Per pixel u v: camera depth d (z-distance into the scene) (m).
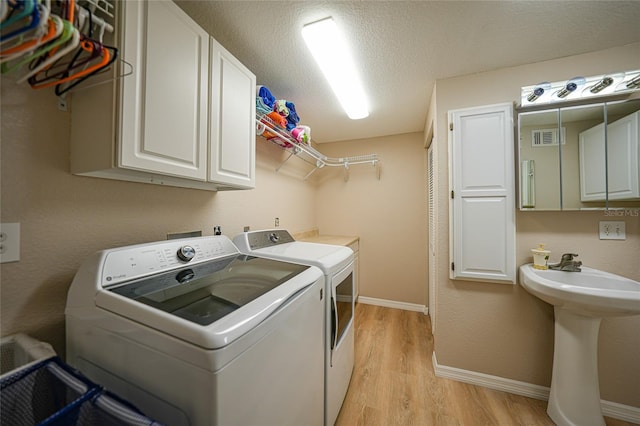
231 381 0.57
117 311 0.66
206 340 0.53
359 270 3.11
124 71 0.74
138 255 0.89
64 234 0.85
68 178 0.85
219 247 1.25
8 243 0.73
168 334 0.58
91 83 0.79
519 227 1.58
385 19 1.19
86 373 0.72
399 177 2.98
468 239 1.65
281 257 1.30
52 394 0.60
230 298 0.76
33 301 0.78
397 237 2.99
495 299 1.63
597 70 1.45
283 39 1.34
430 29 1.26
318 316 1.07
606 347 1.42
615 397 1.40
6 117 0.72
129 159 0.75
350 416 1.36
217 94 1.09
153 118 0.82
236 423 0.58
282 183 2.37
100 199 0.95
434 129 1.82
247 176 1.30
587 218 1.48
